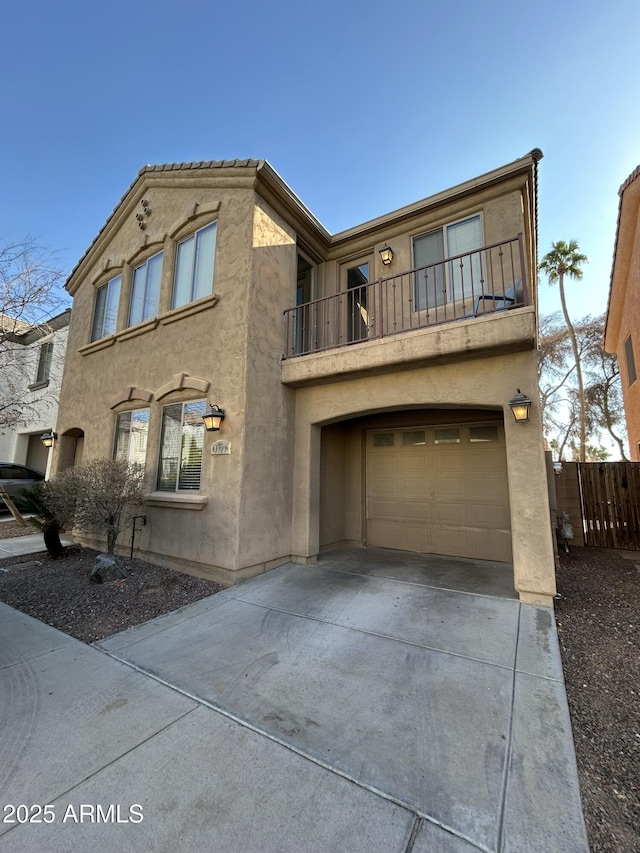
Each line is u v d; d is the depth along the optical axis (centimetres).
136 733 251
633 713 271
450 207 721
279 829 181
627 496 829
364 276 842
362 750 235
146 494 681
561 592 535
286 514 666
